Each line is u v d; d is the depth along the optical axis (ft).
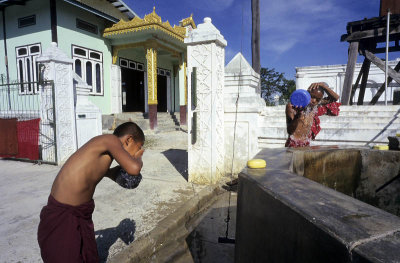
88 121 24.30
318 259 2.86
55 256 5.30
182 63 54.49
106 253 8.22
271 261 4.01
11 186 15.69
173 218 10.66
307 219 3.08
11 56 39.29
